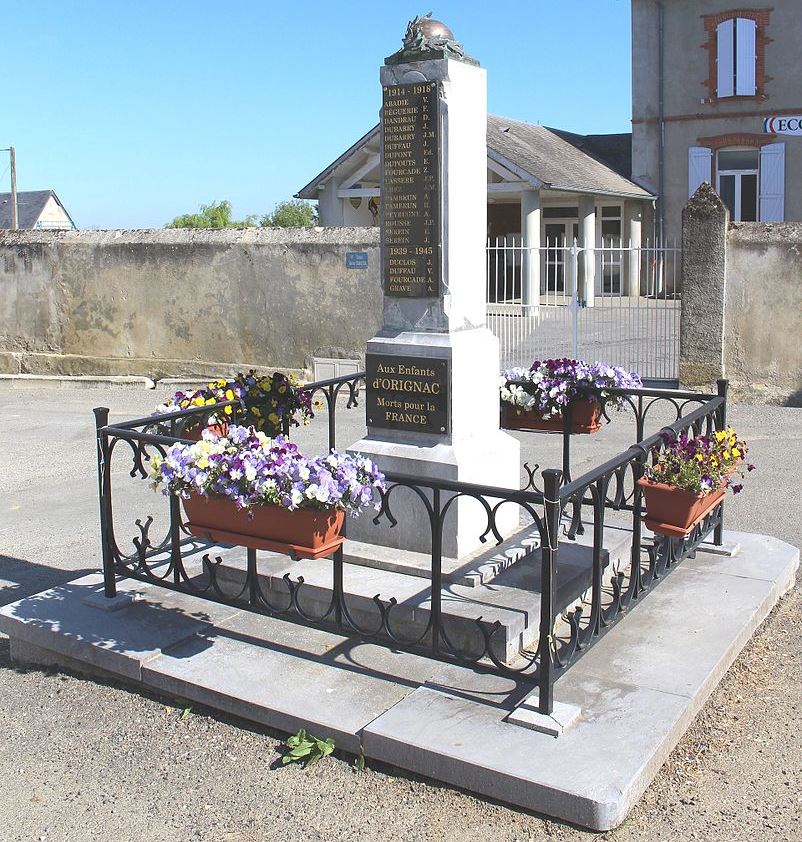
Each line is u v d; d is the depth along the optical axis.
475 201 5.48
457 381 5.36
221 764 4.04
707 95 24.44
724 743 4.06
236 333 13.32
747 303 11.29
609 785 3.52
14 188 37.25
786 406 11.30
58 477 9.04
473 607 4.70
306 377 12.99
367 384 5.61
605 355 14.89
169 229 13.58
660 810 3.62
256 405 6.69
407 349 5.43
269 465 4.20
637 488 4.66
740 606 5.12
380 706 4.18
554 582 3.87
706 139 24.58
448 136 5.19
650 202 25.52
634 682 4.29
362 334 12.56
